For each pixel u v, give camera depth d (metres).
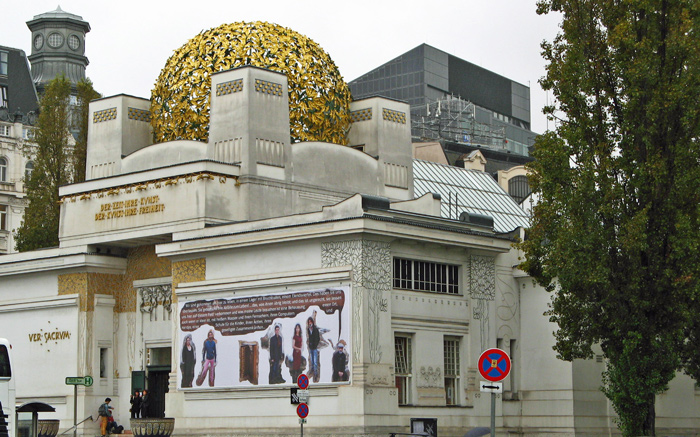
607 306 39.59
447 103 118.88
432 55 128.25
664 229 39.28
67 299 52.62
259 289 45.72
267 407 44.78
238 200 49.19
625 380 39.25
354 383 42.25
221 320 46.78
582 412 47.97
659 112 39.12
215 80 50.72
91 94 69.31
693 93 38.94
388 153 54.91
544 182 40.06
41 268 53.50
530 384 49.16
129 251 53.34
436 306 46.12
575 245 38.81
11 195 91.94
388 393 42.97
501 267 49.41
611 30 40.19
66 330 52.75
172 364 48.34
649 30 39.72
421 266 46.00
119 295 53.31
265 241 45.38
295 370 44.06
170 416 47.88
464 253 47.72
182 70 52.12
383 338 43.19
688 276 38.31
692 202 39.47
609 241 39.34
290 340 44.38
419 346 45.19
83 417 51.25
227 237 46.59
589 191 39.12
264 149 49.81
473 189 79.69
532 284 49.59
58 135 69.25
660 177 39.00
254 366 45.38
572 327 40.50
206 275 47.75
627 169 39.72
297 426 43.66
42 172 68.19
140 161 52.75
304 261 44.59
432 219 47.19
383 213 44.69
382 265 43.69
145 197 50.44
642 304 39.00
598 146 39.72
